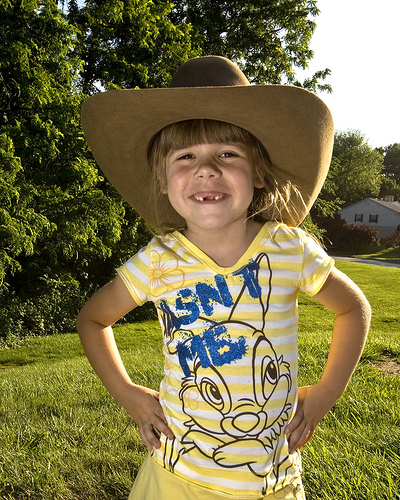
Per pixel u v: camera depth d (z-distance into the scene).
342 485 2.17
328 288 1.58
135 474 2.58
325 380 1.58
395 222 55.53
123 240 17.77
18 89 12.55
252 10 20.94
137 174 1.92
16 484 2.55
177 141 1.58
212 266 1.52
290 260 1.54
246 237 1.58
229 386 1.42
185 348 1.48
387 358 5.44
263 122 1.52
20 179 13.42
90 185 14.08
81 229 14.08
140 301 1.62
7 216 11.52
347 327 1.60
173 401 1.49
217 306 1.47
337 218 49.81
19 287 15.59
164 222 1.94
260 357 1.44
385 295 20.81
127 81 16.28
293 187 1.78
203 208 1.50
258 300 1.47
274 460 1.42
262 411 1.42
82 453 2.86
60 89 13.23
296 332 1.54
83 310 1.71
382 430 2.82
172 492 1.43
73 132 13.48
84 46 14.82
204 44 19.95
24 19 12.51
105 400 4.11
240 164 1.56
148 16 16.00
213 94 1.39
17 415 3.85
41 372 6.53
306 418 1.51
